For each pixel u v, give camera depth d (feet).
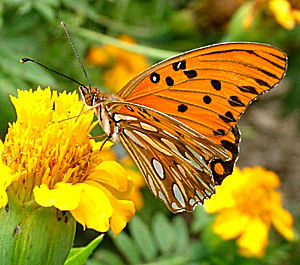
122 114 1.36
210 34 2.03
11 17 1.72
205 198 1.37
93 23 1.88
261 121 3.40
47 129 1.31
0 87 1.66
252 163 3.36
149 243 1.70
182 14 2.00
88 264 1.68
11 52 1.69
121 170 1.34
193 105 1.37
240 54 1.33
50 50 1.82
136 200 1.98
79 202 1.30
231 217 1.72
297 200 3.27
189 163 1.36
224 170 1.36
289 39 2.24
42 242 1.31
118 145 1.88
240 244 1.69
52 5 1.71
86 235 2.03
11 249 1.30
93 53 2.00
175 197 1.39
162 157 1.38
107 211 1.30
